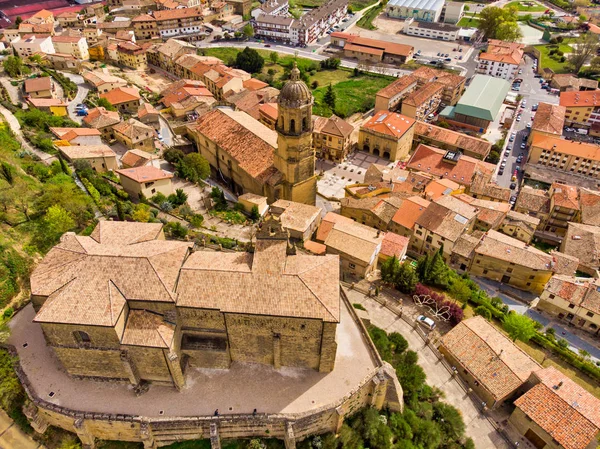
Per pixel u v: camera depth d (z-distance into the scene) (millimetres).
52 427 59469
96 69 194625
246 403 58781
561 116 165125
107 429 57406
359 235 93500
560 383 67812
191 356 61625
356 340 68312
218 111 127875
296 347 60875
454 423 66500
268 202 107688
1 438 57906
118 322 54531
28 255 73562
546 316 93188
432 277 90438
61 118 132875
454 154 139875
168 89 171000
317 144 151875
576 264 97812
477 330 78062
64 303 54812
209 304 56906
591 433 62125
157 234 66875
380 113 160000
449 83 186375
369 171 134250
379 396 63375
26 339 64438
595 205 118312
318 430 60594
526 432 67438
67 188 86625
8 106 131250
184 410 57625
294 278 58844
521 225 111812
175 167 120625
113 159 112750
